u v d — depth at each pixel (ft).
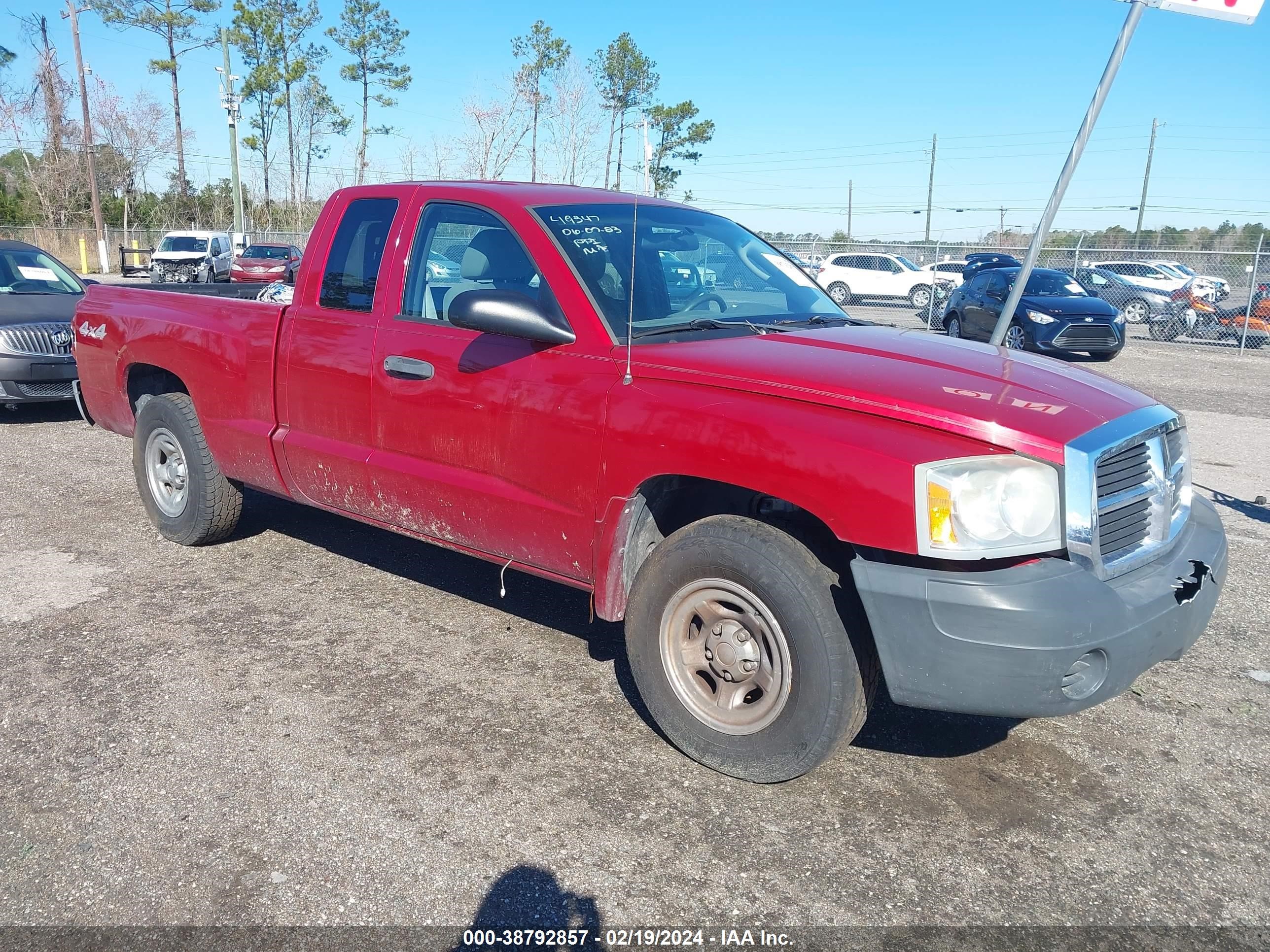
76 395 20.33
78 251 149.38
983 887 9.01
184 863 9.13
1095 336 53.11
